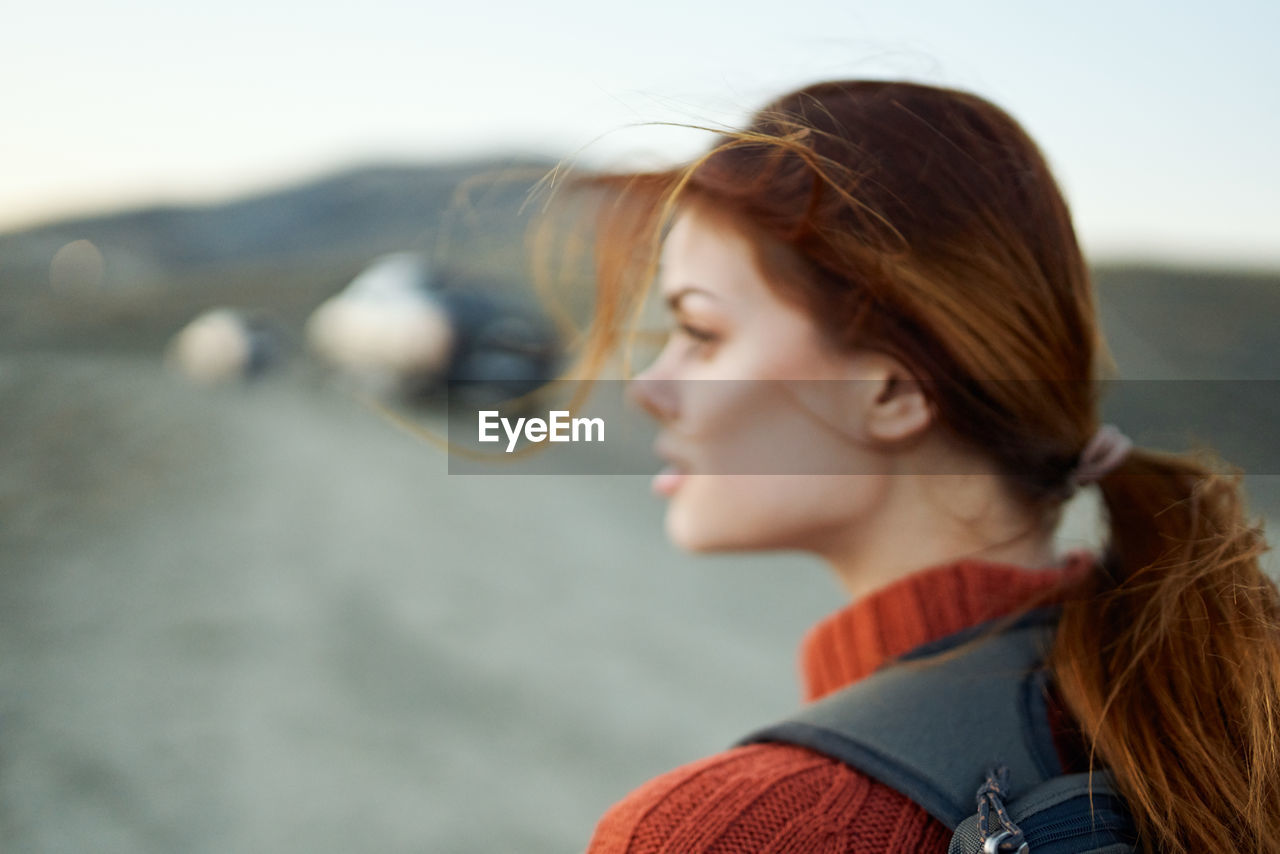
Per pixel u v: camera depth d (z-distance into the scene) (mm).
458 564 6078
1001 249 654
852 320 677
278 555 5918
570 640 4965
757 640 5301
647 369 763
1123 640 583
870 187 653
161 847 2881
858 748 543
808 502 705
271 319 23609
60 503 6953
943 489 699
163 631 4523
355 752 3537
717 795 537
